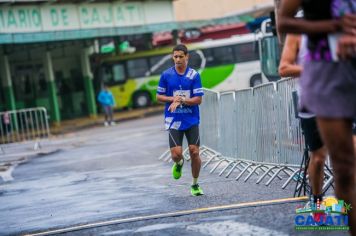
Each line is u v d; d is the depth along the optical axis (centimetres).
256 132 1260
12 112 3186
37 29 3953
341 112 455
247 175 1296
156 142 2425
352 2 455
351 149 471
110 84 4956
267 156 1207
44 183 1526
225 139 1489
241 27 5594
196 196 1057
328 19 461
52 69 4522
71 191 1323
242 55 4966
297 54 720
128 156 2009
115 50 4941
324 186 938
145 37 4956
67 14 4088
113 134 3191
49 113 4684
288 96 1098
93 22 4194
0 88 4381
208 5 5825
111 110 4122
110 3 4278
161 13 4519
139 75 4966
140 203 1049
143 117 4478
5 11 3822
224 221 809
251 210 864
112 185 1349
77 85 4853
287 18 464
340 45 446
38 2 3947
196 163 1051
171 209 951
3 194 1395
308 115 698
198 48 4966
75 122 4506
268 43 2755
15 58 4619
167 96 1049
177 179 1213
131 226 843
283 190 1027
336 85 456
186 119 1046
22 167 2034
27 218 1027
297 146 1071
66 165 1938
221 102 1515
